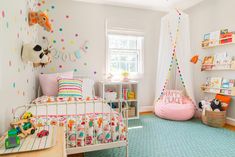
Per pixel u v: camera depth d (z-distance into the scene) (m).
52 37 3.58
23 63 2.13
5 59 1.49
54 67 3.61
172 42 3.64
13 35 1.71
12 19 1.68
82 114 1.92
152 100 4.37
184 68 3.65
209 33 3.66
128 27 4.09
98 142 1.78
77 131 1.71
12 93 1.68
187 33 3.61
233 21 3.24
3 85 1.44
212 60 3.57
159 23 4.36
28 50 2.01
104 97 3.60
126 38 4.17
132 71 4.27
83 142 1.72
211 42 3.56
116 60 4.12
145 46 4.28
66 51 3.68
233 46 3.25
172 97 3.80
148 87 4.35
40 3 3.49
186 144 2.47
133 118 3.71
